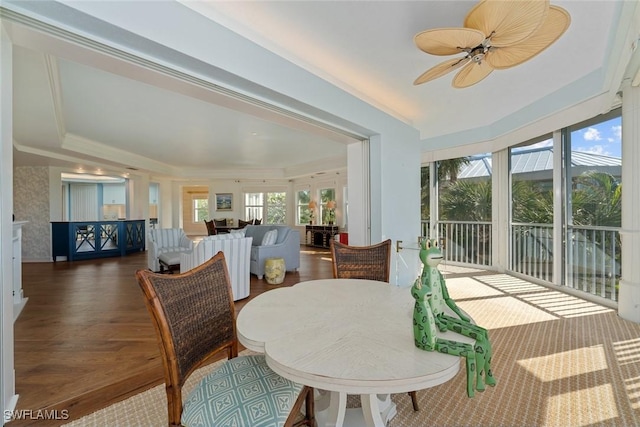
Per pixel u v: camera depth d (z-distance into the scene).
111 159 6.24
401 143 3.98
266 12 2.00
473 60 2.05
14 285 3.23
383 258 2.18
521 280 4.49
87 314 3.05
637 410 1.59
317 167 8.17
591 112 3.11
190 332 1.18
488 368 0.93
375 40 2.35
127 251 7.45
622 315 2.88
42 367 2.02
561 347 2.30
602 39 2.43
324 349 1.00
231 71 2.02
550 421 1.52
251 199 10.34
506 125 4.44
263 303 1.48
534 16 1.62
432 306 1.09
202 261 3.44
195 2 1.83
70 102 3.65
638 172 2.75
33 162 5.98
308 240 9.12
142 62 1.79
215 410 1.05
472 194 5.45
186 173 9.18
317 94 2.73
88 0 1.40
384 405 1.56
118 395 1.74
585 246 3.57
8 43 1.47
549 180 4.13
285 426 1.04
